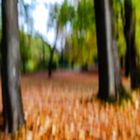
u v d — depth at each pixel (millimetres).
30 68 45062
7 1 8086
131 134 8273
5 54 8203
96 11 12164
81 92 17172
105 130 8555
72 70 51688
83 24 25375
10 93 8320
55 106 12133
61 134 8258
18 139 7910
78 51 38750
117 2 17844
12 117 8336
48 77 35750
